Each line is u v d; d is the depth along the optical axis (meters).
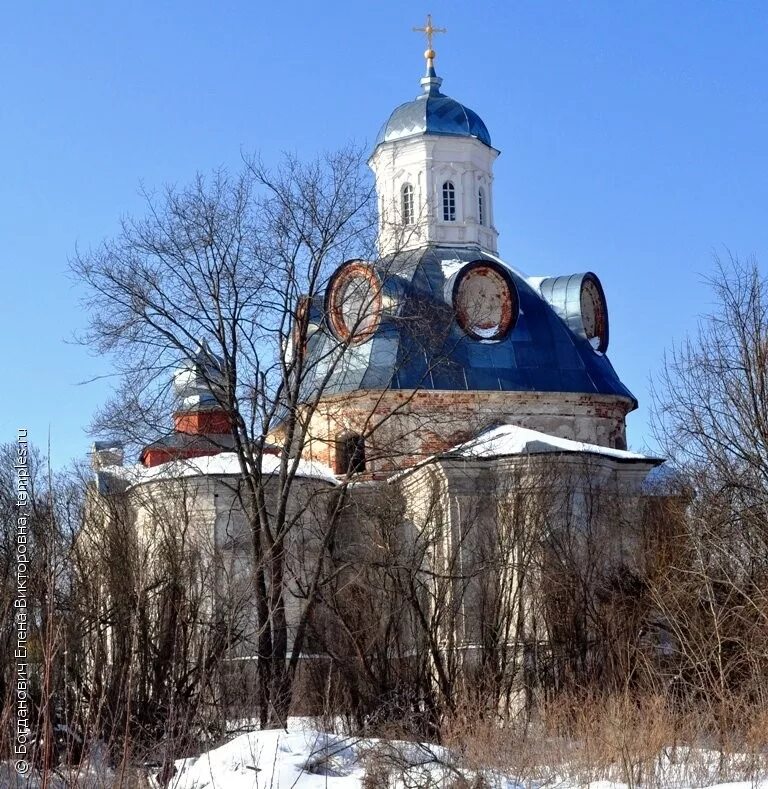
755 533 31.48
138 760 19.44
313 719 30.75
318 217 35.91
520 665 34.09
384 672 32.50
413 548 37.06
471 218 50.44
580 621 34.56
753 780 20.58
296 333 37.94
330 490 36.19
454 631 35.47
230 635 30.36
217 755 20.88
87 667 26.91
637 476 41.59
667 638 33.91
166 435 35.50
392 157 51.22
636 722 24.86
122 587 30.36
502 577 37.06
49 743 15.72
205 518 40.09
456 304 45.16
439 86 53.19
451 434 41.72
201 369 35.34
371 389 43.78
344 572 37.12
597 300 48.75
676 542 34.69
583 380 45.66
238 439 35.56
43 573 18.47
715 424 33.28
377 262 39.41
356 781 19.84
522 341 45.81
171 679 28.11
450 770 20.80
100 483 38.72
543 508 37.66
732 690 27.58
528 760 23.14
